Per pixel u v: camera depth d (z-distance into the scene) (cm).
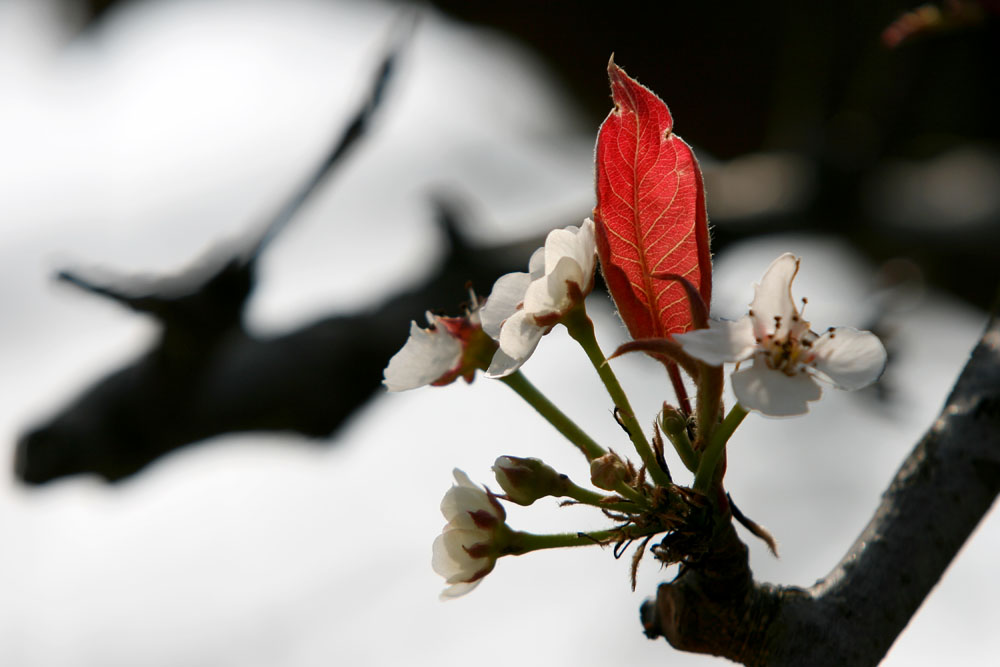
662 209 62
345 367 85
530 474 62
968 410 63
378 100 77
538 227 96
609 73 61
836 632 61
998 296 65
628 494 61
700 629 62
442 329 63
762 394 59
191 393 81
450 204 94
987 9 74
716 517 61
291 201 79
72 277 77
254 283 79
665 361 63
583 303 62
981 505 62
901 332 100
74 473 80
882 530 62
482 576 62
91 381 82
